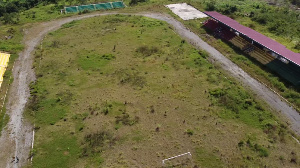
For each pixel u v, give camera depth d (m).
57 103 32.31
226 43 46.28
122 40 47.62
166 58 41.34
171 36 48.62
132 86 35.19
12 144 26.84
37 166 24.39
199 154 25.33
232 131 27.80
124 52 43.50
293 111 30.38
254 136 27.12
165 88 34.66
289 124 28.61
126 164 24.41
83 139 27.16
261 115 29.75
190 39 47.84
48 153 25.70
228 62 40.25
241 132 27.66
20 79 37.28
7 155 25.64
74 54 43.22
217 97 32.69
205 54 42.09
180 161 24.61
